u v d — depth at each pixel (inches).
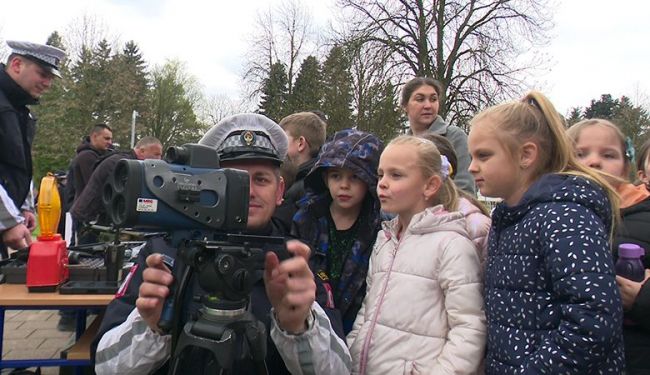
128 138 1110.4
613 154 88.3
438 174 76.9
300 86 785.6
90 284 102.7
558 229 58.0
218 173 44.3
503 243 65.0
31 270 99.8
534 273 60.2
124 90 1106.7
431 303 70.4
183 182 42.1
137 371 49.7
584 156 89.7
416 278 71.6
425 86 152.5
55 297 96.0
